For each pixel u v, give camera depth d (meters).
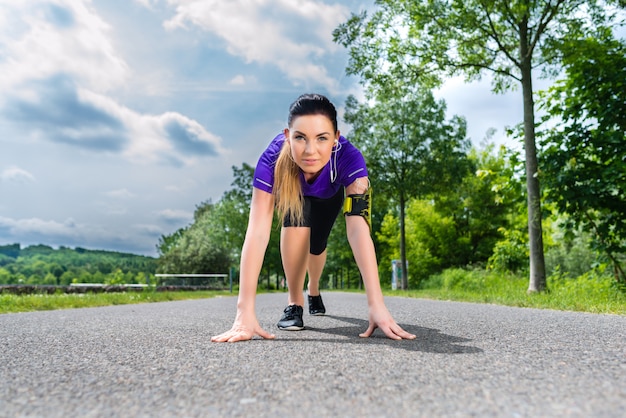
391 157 19.52
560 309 5.04
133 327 3.30
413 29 10.12
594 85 7.91
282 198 2.76
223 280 30.67
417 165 19.33
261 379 1.54
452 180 19.98
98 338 2.67
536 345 2.22
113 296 8.21
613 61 7.75
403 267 19.64
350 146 2.83
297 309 3.11
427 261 27.92
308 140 2.44
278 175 2.71
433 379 1.51
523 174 9.24
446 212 27.12
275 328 3.13
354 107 20.38
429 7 9.38
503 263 12.29
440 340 2.41
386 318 2.52
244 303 2.54
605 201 7.66
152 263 65.25
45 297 7.06
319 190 2.93
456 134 19.94
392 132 19.70
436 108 19.69
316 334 2.74
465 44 9.46
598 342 2.32
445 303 6.68
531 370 1.64
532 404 1.22
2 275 58.66
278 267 32.59
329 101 2.49
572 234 8.26
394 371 1.64
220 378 1.56
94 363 1.87
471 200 27.38
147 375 1.63
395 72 10.17
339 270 42.78
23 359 1.98
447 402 1.25
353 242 2.72
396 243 29.44
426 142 19.67
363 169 2.80
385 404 1.24
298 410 1.20
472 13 8.93
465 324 3.28
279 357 1.92
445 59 9.73
